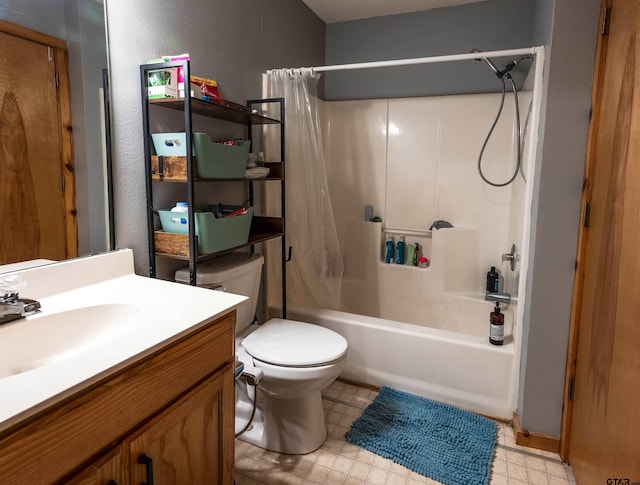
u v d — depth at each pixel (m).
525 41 2.51
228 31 1.92
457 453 1.68
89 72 1.29
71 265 1.25
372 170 2.96
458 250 2.71
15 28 1.09
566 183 1.56
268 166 2.05
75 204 1.28
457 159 2.72
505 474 1.59
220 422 1.13
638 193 1.11
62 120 1.22
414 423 1.86
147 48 1.49
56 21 1.19
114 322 1.12
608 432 1.24
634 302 1.10
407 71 2.80
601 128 1.43
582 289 1.54
